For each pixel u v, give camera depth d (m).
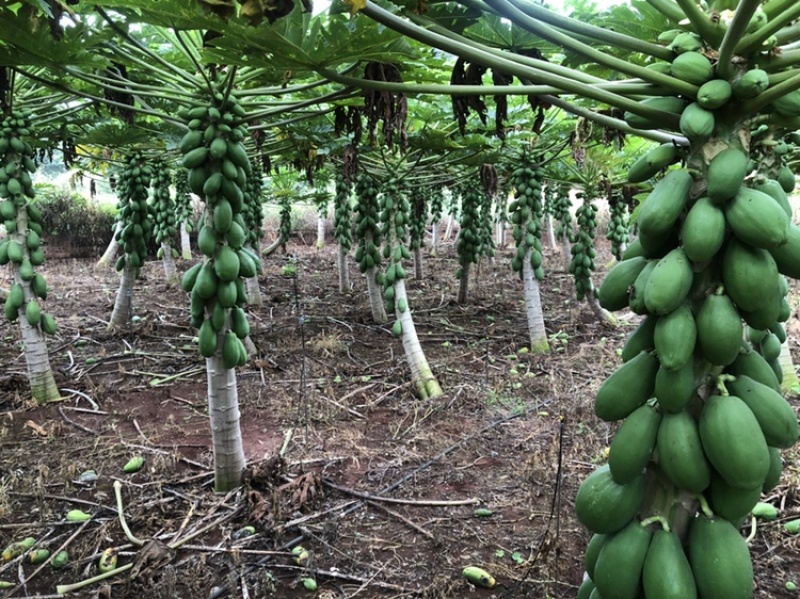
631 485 1.84
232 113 4.38
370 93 3.37
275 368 7.78
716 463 1.68
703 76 1.81
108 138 7.37
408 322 7.07
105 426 5.99
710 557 1.75
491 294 13.28
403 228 7.36
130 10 3.29
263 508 4.23
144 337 9.24
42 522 4.23
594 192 9.89
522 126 7.42
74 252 18.94
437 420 6.14
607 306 2.05
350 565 3.84
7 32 3.46
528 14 2.04
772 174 2.10
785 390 6.63
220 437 4.63
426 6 2.40
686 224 1.71
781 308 2.04
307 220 28.78
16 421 6.07
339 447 5.49
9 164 5.95
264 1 1.74
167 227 13.32
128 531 4.08
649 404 1.90
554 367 7.90
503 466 5.16
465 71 3.53
